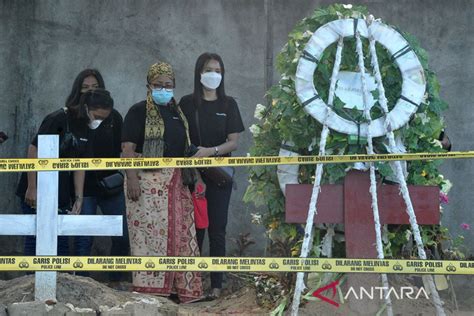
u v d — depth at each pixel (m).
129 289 11.03
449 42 12.20
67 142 10.08
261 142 8.94
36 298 8.30
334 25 8.41
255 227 12.02
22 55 12.10
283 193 8.71
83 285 8.70
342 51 8.51
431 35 12.21
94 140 10.75
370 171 8.28
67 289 8.57
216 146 10.66
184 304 9.71
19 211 11.94
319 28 8.42
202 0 12.20
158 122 9.99
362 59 8.34
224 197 10.50
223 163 8.17
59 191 10.23
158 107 10.04
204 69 10.66
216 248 10.49
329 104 8.34
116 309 8.28
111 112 10.80
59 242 10.40
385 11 12.22
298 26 8.76
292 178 8.67
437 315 8.24
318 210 8.40
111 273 11.33
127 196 9.80
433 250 9.12
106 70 12.18
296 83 8.38
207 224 10.22
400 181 8.24
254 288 9.35
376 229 8.23
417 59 8.48
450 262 7.98
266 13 11.65
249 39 12.18
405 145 8.68
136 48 12.19
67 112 10.16
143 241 9.76
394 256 8.77
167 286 9.63
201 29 12.19
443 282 8.70
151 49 12.19
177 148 10.09
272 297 8.98
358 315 8.41
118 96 12.18
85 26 12.18
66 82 12.13
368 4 12.23
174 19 12.21
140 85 12.19
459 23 12.20
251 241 11.66
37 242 8.31
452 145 12.14
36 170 8.24
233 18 12.19
